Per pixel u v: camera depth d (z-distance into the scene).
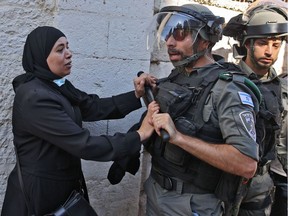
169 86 1.97
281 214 2.68
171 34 1.92
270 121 2.12
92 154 1.77
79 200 1.89
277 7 2.52
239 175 1.74
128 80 2.59
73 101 2.00
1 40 2.20
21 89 1.80
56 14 2.29
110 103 2.28
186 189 1.89
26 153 1.84
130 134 1.88
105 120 2.53
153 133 1.98
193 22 1.87
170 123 1.76
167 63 2.94
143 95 2.20
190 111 1.85
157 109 1.89
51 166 1.83
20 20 2.23
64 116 1.77
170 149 1.88
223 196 1.85
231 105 1.73
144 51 2.63
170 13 1.95
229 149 1.71
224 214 1.99
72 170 1.92
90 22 2.38
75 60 2.36
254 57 2.51
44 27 1.84
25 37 2.26
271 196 2.55
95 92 2.46
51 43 1.81
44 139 1.79
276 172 2.63
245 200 2.43
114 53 2.50
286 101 2.52
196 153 1.75
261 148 1.96
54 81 1.90
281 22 2.42
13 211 1.86
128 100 2.29
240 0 3.47
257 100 1.85
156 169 2.01
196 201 1.87
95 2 2.38
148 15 2.60
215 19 1.91
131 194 2.75
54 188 1.85
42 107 1.74
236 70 1.92
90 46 2.40
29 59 1.84
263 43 2.46
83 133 1.78
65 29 2.31
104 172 2.59
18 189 1.86
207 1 3.16
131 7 2.52
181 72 2.01
